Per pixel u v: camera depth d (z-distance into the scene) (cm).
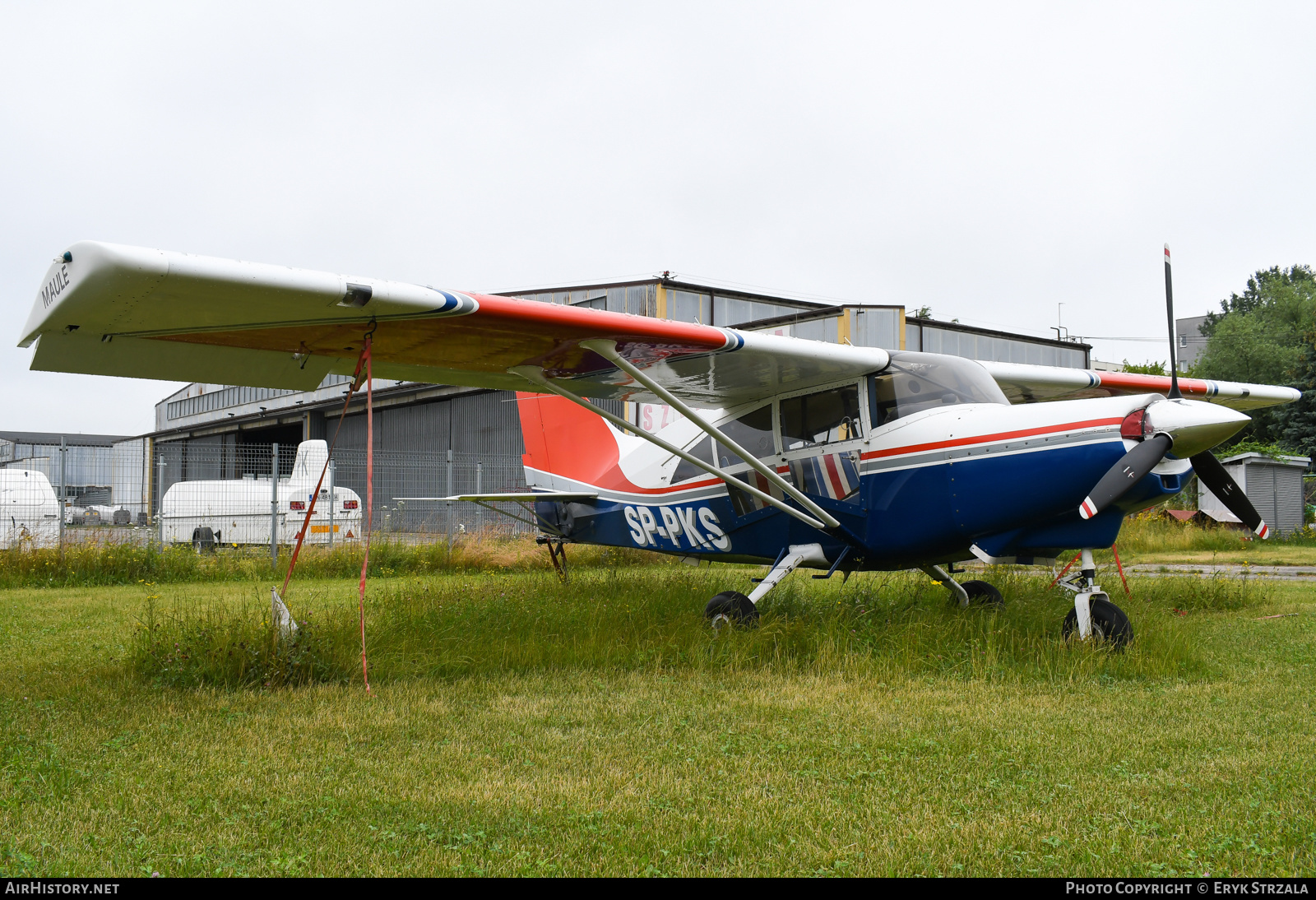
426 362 556
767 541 679
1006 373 731
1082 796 274
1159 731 349
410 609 629
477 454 2464
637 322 500
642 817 259
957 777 296
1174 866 219
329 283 403
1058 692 424
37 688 448
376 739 353
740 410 691
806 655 514
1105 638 505
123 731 365
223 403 3659
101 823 255
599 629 559
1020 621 563
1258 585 877
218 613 553
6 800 275
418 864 226
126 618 719
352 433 2981
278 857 230
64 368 485
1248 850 227
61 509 1180
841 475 615
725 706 405
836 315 2062
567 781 296
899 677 459
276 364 536
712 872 221
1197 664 475
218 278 375
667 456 769
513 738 353
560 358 553
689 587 767
